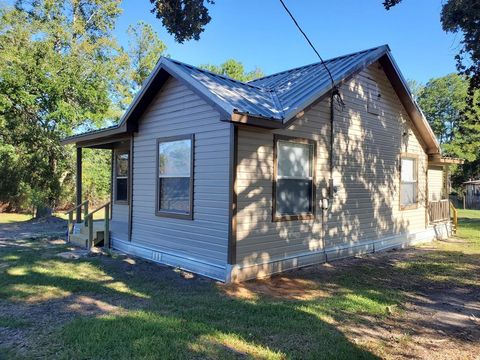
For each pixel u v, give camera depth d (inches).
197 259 277.9
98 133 374.9
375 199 382.6
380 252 382.9
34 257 327.0
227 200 254.7
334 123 328.8
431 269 306.2
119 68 877.8
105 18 854.5
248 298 216.2
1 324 167.2
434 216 490.0
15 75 653.9
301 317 180.1
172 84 308.3
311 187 307.9
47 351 139.1
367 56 343.3
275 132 275.4
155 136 327.0
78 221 442.9
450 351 148.9
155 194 324.8
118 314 181.5
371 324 176.2
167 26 239.9
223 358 134.7
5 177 847.7
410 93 405.4
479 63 233.0
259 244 266.8
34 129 725.9
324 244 321.7
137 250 340.5
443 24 222.7
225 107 225.3
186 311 187.2
